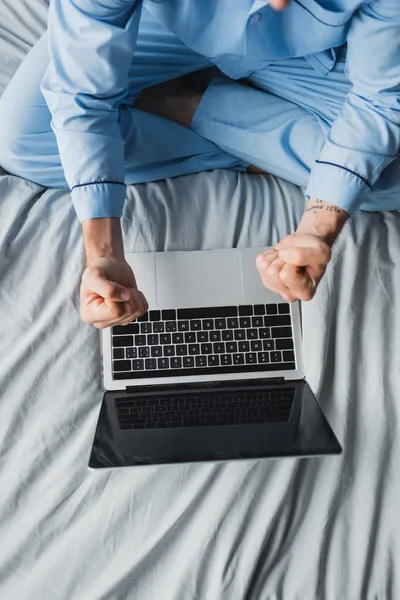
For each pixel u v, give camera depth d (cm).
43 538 78
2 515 79
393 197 92
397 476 80
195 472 80
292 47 84
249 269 88
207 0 74
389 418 83
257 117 95
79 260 88
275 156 95
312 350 85
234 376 84
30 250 90
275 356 85
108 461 66
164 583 77
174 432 71
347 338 85
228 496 78
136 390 83
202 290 87
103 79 75
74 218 93
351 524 79
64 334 85
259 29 77
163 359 84
